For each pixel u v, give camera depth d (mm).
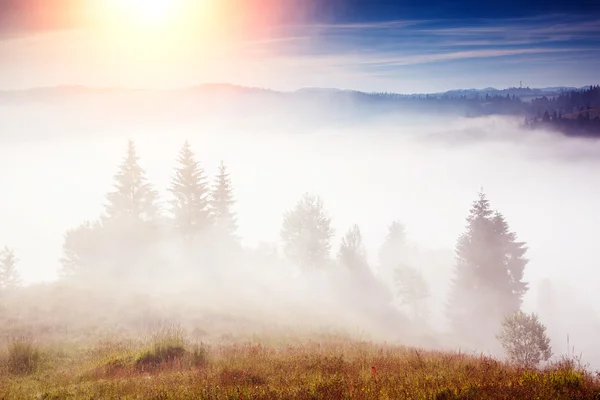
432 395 7980
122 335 21547
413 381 9281
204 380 10109
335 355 13219
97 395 9602
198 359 13453
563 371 9492
